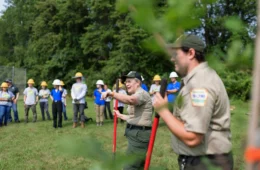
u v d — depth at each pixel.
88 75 28.45
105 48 26.78
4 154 6.18
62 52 29.25
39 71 31.92
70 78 29.06
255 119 0.33
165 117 1.45
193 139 1.42
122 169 0.51
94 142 0.47
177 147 1.72
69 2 27.42
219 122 1.50
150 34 0.46
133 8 0.42
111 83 24.92
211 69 0.58
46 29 30.55
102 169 0.46
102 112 9.67
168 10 0.44
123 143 6.67
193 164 1.59
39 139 7.54
